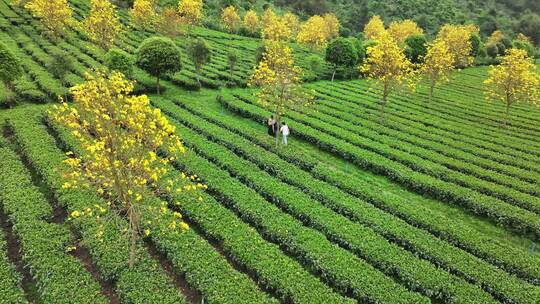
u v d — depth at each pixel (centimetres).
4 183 2172
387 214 2247
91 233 1845
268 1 12181
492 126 4197
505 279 1781
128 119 1374
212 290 1574
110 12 4562
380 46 3688
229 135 3148
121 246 1778
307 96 3319
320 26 7856
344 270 1752
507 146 3588
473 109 4769
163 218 1973
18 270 1728
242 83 4888
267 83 2995
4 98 3347
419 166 2911
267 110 3859
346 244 1988
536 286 1773
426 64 4778
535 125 4338
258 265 1741
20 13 6241
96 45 5078
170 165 2525
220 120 3478
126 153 1435
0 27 5538
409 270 1794
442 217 2283
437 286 1709
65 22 5238
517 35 11419
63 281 1562
